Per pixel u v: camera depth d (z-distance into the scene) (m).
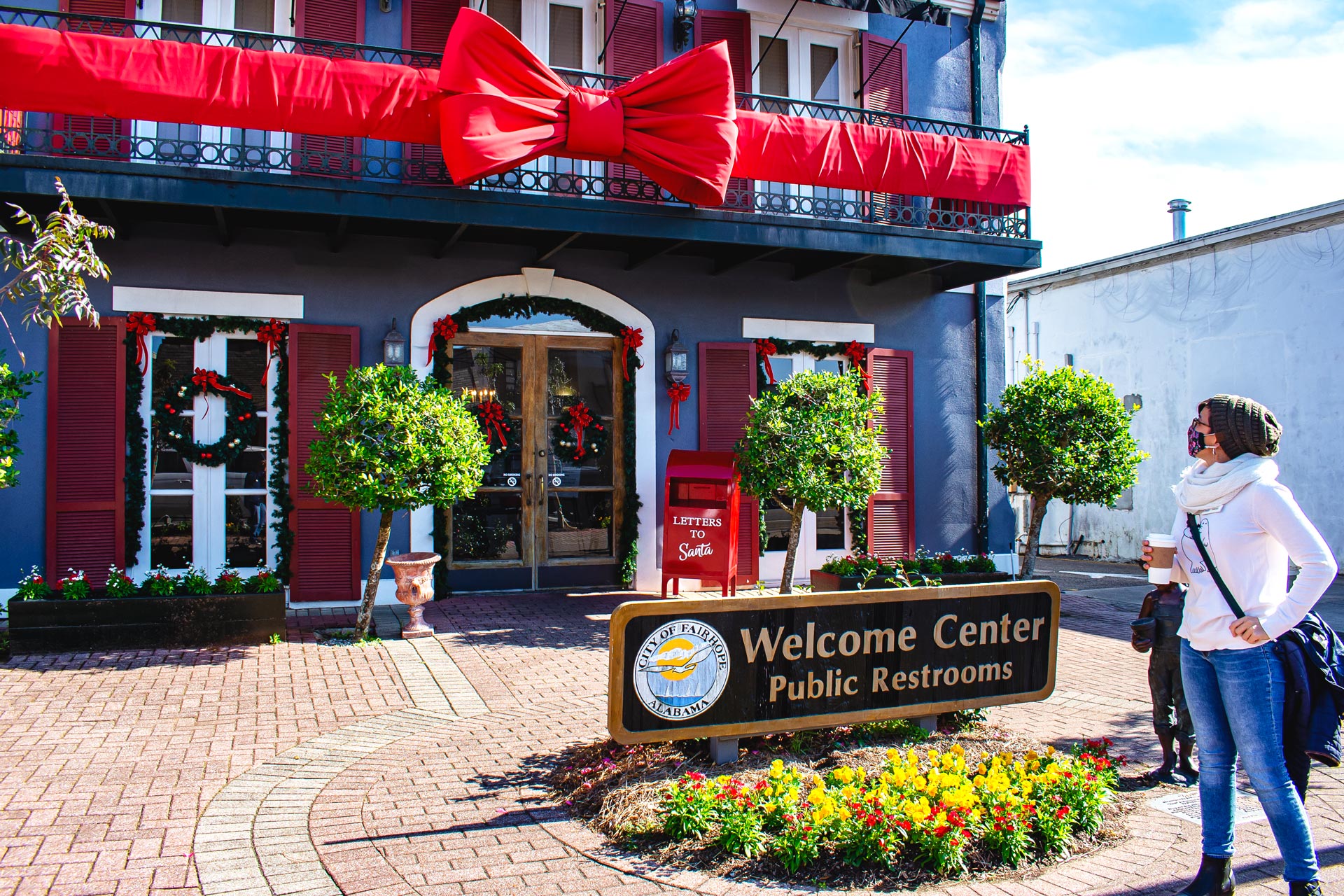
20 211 6.27
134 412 8.28
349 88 7.77
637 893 3.37
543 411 9.72
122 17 8.39
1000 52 11.49
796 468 8.08
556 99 8.16
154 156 7.65
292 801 4.21
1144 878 3.56
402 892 3.35
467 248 9.33
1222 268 14.62
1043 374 9.72
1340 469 13.03
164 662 6.57
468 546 9.50
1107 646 8.02
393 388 7.32
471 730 5.28
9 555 8.02
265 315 8.66
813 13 10.49
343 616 8.41
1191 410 15.03
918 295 11.09
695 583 10.00
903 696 4.64
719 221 8.96
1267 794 3.16
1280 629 3.12
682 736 4.21
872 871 3.54
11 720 5.24
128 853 3.64
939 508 11.08
